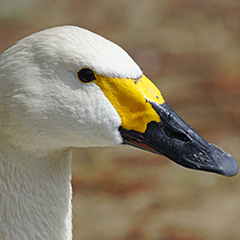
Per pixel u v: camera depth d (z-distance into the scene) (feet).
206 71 62.64
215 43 68.74
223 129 50.47
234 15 74.54
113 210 41.22
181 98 57.00
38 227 18.57
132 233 38.17
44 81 17.21
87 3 84.64
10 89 17.13
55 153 18.58
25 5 84.38
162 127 17.79
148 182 44.32
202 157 17.16
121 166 47.14
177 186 43.39
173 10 78.43
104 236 38.11
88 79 17.47
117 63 17.65
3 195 18.21
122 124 17.93
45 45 17.25
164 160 47.57
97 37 17.81
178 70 63.62
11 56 17.35
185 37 71.15
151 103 17.94
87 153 49.70
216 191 42.19
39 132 17.49
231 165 16.99
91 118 17.61
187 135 17.62
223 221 38.60
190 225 38.50
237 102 55.11
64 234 19.45
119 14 79.97
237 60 64.18
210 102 55.62
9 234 18.22
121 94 17.76
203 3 78.69
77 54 17.16
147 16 78.07
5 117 17.33
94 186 44.55
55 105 17.29
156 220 39.47
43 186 18.63
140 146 17.92
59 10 82.89
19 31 77.00
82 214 40.98
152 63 65.51
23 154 18.06
